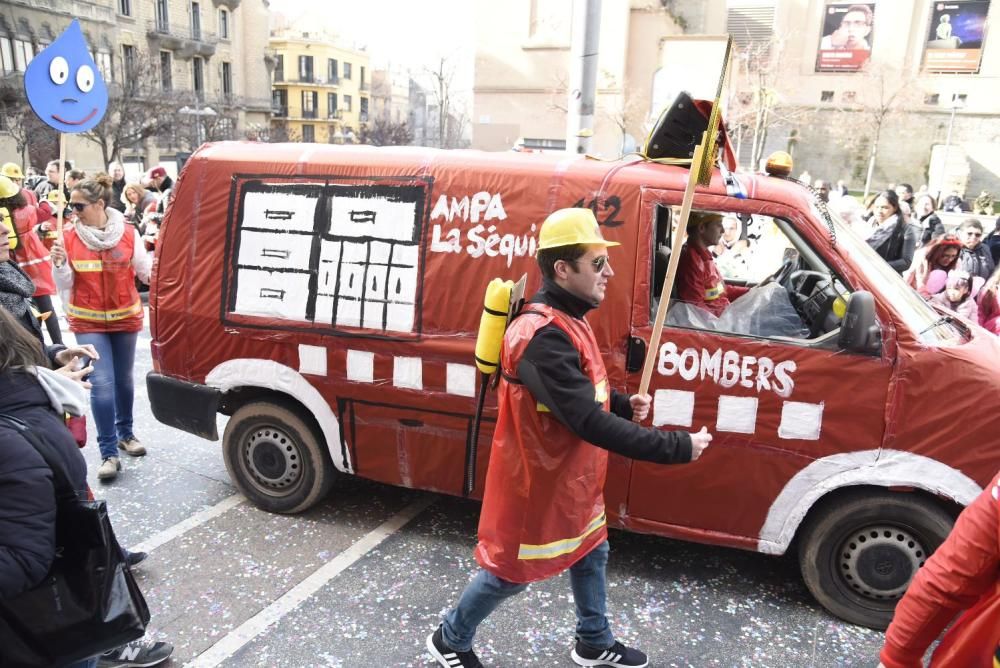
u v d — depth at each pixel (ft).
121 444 16.17
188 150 138.41
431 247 11.67
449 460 12.19
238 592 11.21
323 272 12.25
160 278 13.34
